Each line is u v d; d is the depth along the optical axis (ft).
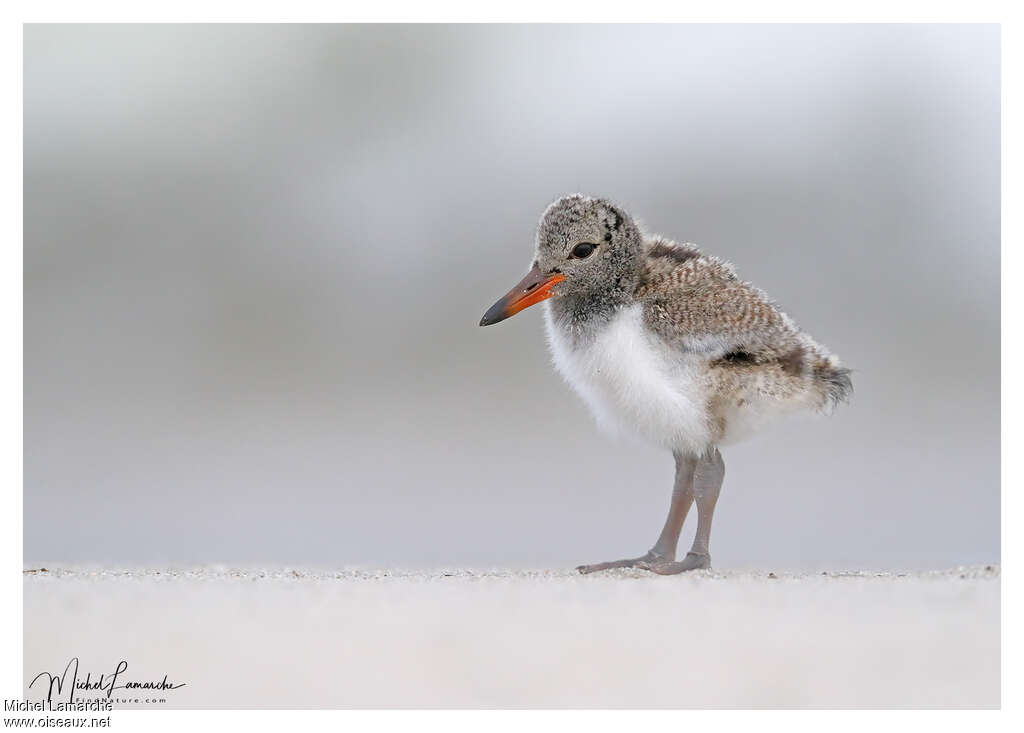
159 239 86.33
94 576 25.57
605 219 28.68
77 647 18.38
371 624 19.52
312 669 17.33
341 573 27.17
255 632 19.04
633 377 27.96
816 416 28.45
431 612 20.42
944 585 23.65
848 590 22.76
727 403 27.68
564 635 18.79
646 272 28.78
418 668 17.35
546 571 28.45
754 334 27.45
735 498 53.62
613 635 18.76
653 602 21.38
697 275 28.43
